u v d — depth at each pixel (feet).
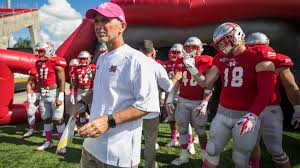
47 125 15.25
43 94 14.97
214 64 8.93
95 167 5.56
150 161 10.45
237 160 8.11
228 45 7.91
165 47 25.45
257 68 7.41
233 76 7.99
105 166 5.18
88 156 5.56
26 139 17.28
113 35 5.12
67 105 22.24
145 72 4.94
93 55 26.55
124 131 5.06
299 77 19.66
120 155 5.06
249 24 21.63
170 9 22.61
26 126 20.67
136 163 5.24
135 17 23.81
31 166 12.63
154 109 5.03
